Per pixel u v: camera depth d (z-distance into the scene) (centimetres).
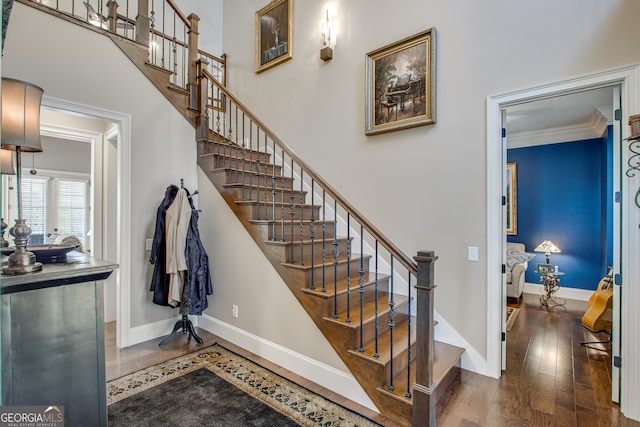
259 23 453
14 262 141
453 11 288
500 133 268
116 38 313
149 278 334
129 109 321
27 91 151
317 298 246
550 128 511
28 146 150
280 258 276
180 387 242
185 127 365
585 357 297
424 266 191
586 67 229
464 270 278
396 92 317
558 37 240
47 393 143
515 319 412
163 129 346
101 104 301
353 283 279
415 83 304
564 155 522
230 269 326
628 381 210
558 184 527
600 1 225
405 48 312
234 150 401
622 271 216
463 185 280
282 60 421
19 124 147
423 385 191
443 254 290
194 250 319
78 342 152
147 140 333
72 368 150
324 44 376
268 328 287
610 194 417
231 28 501
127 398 227
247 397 230
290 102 416
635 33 214
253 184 360
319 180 249
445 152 290
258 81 456
